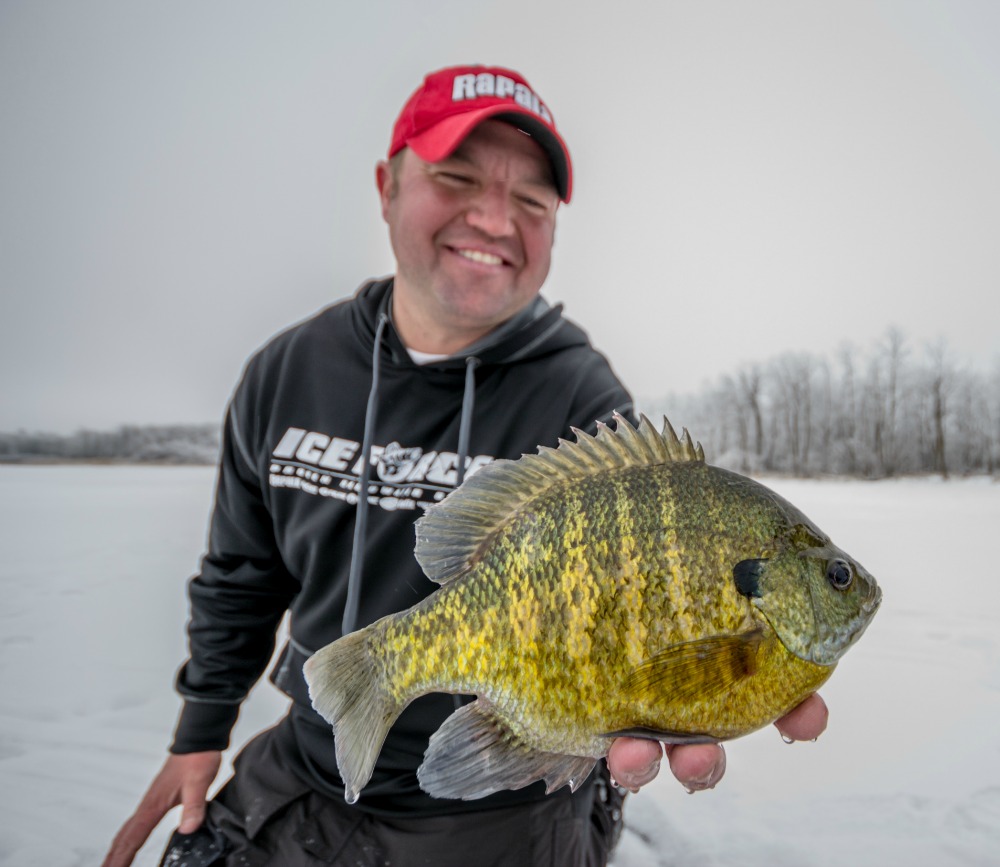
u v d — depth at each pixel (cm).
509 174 60
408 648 43
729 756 87
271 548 69
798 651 41
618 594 41
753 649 41
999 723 91
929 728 91
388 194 69
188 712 66
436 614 43
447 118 60
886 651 117
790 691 41
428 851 56
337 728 43
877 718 94
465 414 61
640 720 40
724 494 42
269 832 59
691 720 40
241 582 69
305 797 61
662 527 41
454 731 42
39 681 110
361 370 66
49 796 79
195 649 68
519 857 56
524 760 42
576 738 41
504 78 62
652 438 45
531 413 62
